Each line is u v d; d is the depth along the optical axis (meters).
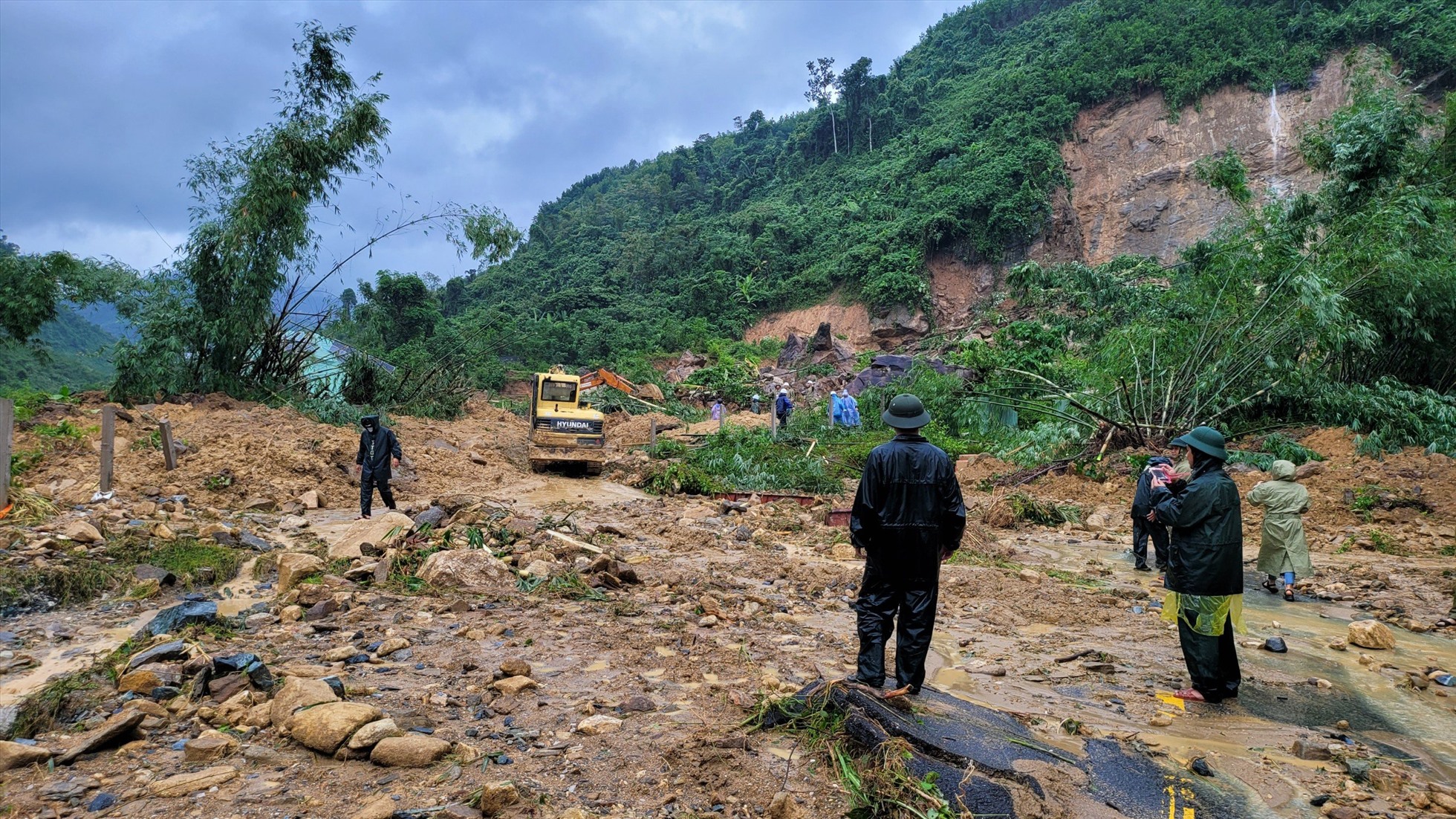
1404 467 12.97
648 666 5.15
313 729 3.66
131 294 17.45
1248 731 4.47
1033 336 27.39
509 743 3.78
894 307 74.50
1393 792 3.68
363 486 11.12
